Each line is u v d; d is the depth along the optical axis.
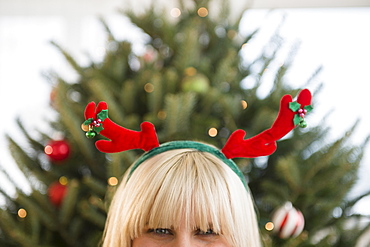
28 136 1.60
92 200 1.38
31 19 2.63
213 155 0.81
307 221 1.48
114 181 1.34
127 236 0.76
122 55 1.64
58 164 1.53
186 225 0.72
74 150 1.52
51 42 1.62
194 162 0.77
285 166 1.39
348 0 2.51
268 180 1.54
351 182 1.53
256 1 2.51
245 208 0.79
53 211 1.45
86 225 1.49
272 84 1.58
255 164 1.55
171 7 2.38
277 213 1.36
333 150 1.45
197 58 1.58
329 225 1.52
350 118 2.48
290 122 0.83
